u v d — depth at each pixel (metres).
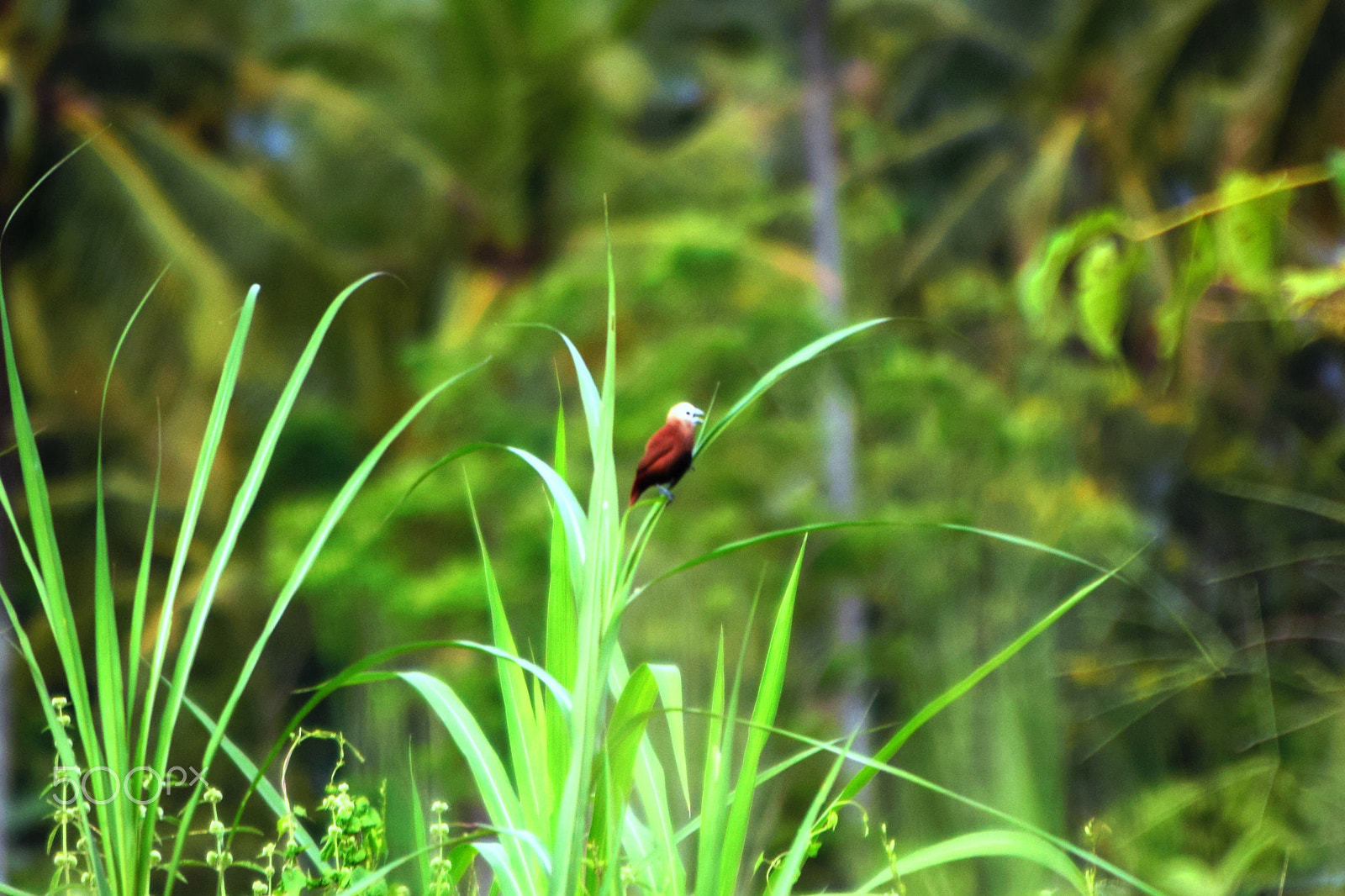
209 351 13.55
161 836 1.87
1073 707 9.66
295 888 1.94
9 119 12.55
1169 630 10.72
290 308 15.18
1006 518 10.27
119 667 1.74
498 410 11.47
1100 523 10.50
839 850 6.41
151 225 13.17
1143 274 15.27
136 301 13.43
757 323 11.31
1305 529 13.17
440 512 10.80
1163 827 8.26
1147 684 9.89
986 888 4.39
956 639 7.36
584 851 1.71
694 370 11.41
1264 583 12.83
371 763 4.71
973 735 6.39
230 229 14.33
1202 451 15.02
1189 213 3.47
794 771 8.69
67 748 1.74
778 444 11.37
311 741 11.76
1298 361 15.10
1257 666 9.48
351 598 10.41
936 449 10.55
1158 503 15.22
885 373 10.81
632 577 1.87
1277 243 3.48
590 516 1.72
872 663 10.54
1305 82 11.82
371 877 1.54
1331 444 14.05
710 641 9.08
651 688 1.88
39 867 12.57
